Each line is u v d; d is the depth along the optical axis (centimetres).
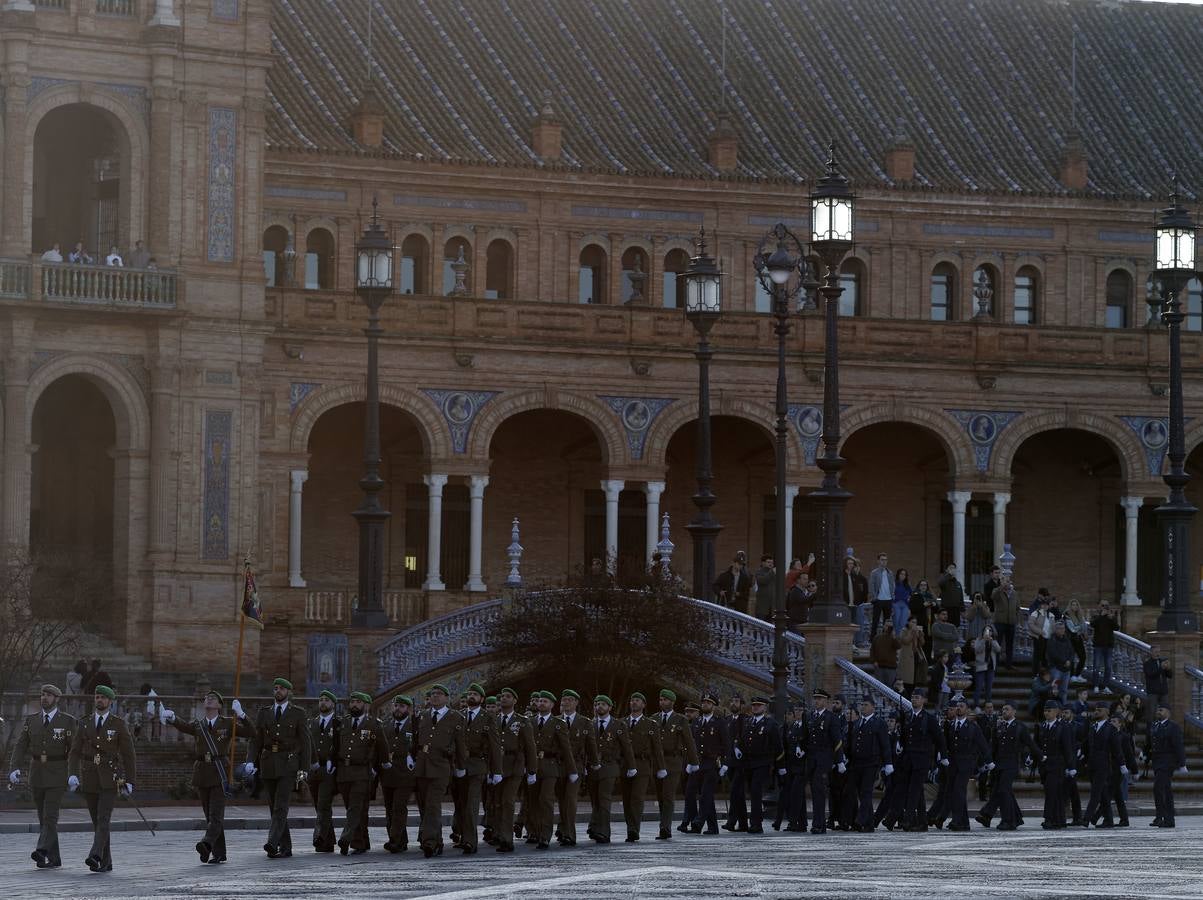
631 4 12356
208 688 8819
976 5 13012
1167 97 12800
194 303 9662
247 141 9788
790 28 12531
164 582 9575
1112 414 11588
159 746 7612
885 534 11900
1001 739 6412
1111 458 12019
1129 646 8781
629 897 3975
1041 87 12644
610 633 8056
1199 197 12169
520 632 8138
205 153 9712
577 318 10869
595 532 11538
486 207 11212
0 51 9388
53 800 5078
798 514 11806
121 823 6500
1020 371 11450
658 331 10975
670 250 11538
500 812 5403
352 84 11281
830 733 6181
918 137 12138
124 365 9594
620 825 6700
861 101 12256
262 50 9781
